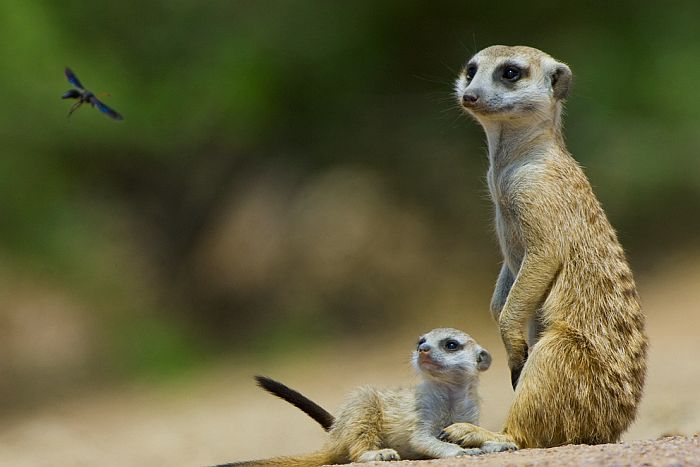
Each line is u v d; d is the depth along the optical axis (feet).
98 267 59.26
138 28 62.08
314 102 63.98
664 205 58.29
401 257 58.59
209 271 63.00
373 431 19.19
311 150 64.90
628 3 60.59
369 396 19.34
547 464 15.44
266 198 64.08
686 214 58.13
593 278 19.61
